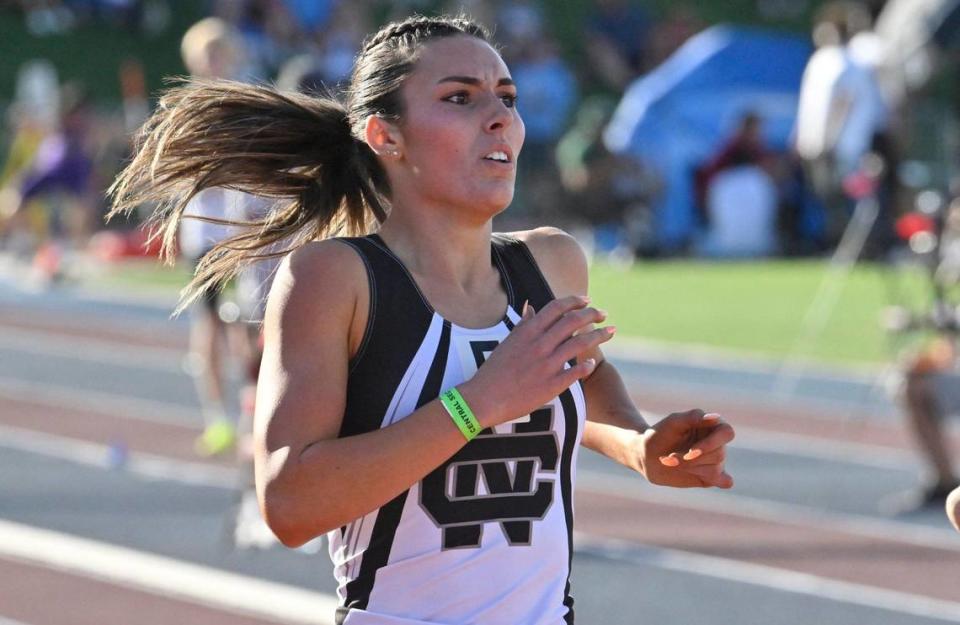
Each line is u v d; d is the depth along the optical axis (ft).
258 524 59.82
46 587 55.88
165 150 28.55
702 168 162.71
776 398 96.37
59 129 168.76
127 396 97.86
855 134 120.57
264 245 29.45
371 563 25.38
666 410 93.71
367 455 23.73
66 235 171.01
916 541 63.10
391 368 25.14
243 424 59.72
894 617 52.95
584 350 24.43
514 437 25.41
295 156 28.55
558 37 219.61
